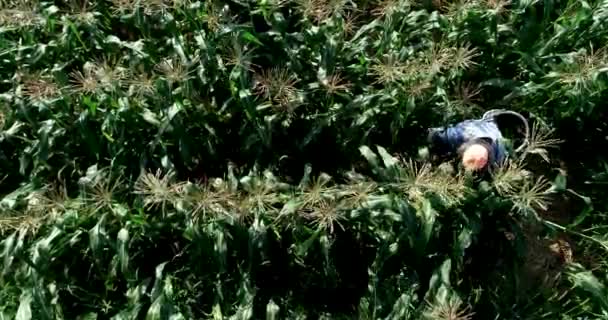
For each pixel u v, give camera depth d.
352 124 5.25
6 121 5.44
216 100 5.44
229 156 5.58
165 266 5.17
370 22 5.79
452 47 5.27
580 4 5.73
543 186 5.14
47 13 5.54
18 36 5.76
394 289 4.96
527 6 5.55
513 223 5.12
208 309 5.12
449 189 4.64
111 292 5.24
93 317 5.16
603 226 5.60
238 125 5.51
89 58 5.65
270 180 4.98
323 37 5.34
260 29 5.82
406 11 5.45
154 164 5.36
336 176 5.48
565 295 5.39
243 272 5.02
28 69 5.50
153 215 5.08
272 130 5.28
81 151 5.50
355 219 4.87
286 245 5.17
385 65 4.98
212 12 5.29
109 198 4.80
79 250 5.18
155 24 5.48
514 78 5.75
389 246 4.88
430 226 4.62
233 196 4.74
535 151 4.96
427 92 5.11
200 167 5.55
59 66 5.41
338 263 5.30
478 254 5.35
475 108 5.42
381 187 4.82
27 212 4.81
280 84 4.98
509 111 5.34
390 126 5.38
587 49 5.69
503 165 4.72
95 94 5.17
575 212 5.84
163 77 5.02
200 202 4.60
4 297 5.14
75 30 5.40
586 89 5.32
